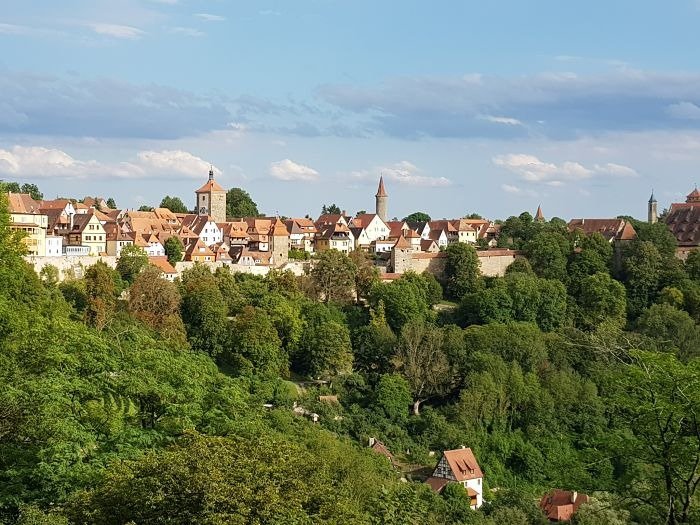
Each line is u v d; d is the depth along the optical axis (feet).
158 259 647.97
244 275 649.20
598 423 449.06
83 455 168.96
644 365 133.59
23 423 177.68
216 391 237.45
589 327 639.76
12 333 237.86
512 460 445.37
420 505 220.64
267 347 500.74
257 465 136.77
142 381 207.51
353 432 453.58
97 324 438.81
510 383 481.05
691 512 131.23
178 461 134.00
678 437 129.90
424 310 622.54
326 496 142.10
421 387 501.97
